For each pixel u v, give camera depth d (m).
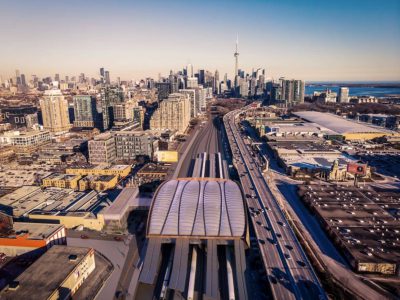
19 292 109.62
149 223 156.62
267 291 127.62
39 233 154.25
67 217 178.75
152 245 147.50
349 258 145.50
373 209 191.38
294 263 139.38
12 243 148.62
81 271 128.75
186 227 152.62
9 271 138.25
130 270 140.00
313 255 149.38
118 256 150.25
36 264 125.75
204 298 121.56
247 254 152.25
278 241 157.00
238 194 178.25
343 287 129.00
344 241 154.88
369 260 138.88
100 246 158.75
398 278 135.50
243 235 147.38
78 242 162.62
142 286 131.50
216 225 153.00
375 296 124.00
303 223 182.88
